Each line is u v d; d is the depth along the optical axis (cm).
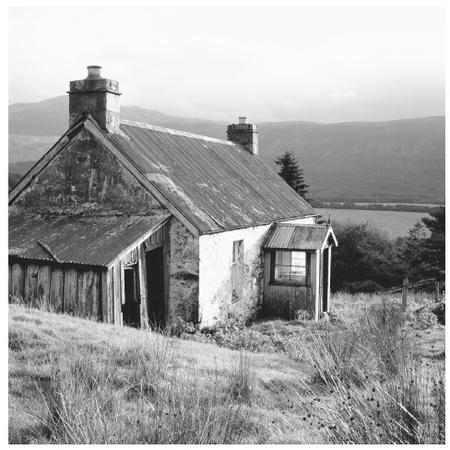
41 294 1443
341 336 1100
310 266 1944
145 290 1498
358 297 2492
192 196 1677
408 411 651
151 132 1892
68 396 673
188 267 1538
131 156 1594
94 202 1625
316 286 1933
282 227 2045
